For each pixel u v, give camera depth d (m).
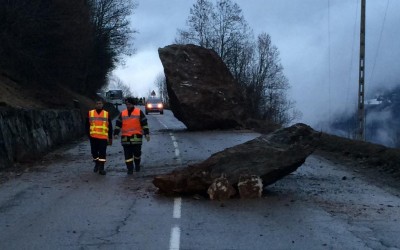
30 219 9.08
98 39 52.28
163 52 30.39
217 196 10.62
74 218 9.12
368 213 9.38
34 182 13.19
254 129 30.16
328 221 8.77
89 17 39.78
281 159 10.95
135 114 14.47
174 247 7.29
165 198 10.86
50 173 14.81
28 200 10.81
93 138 14.52
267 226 8.45
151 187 12.16
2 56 29.12
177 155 18.33
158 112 58.72
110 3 57.53
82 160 17.95
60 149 22.11
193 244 7.43
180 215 9.28
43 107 25.48
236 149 11.11
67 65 34.44
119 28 59.16
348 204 10.16
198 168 10.91
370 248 7.22
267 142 11.25
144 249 7.21
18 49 29.58
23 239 7.77
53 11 30.97
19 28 29.17
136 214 9.40
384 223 8.66
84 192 11.65
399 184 12.38
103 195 11.27
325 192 11.38
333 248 7.22
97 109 14.65
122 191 11.73
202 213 9.44
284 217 9.08
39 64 31.70
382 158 15.30
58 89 34.44
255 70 77.69
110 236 7.91
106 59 54.69
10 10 28.44
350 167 15.20
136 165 14.81
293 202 10.33
